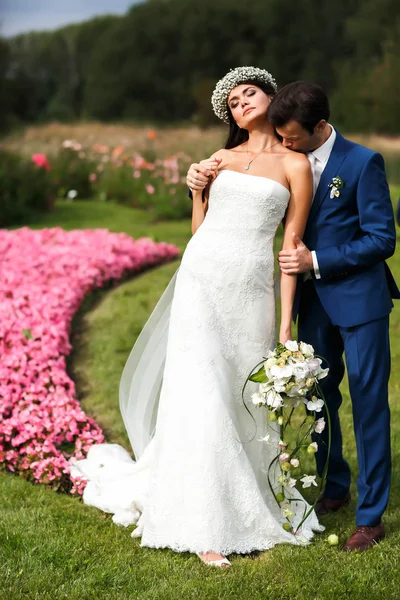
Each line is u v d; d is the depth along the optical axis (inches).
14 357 211.6
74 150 660.1
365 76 1067.9
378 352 135.8
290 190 138.6
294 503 146.0
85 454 178.7
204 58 1943.9
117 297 325.4
